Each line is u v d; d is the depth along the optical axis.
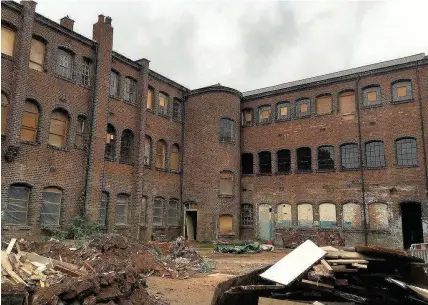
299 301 6.22
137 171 24.88
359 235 24.19
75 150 21.05
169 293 10.34
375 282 7.04
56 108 20.27
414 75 23.72
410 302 6.41
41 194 19.05
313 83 27.31
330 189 25.80
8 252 8.09
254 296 6.68
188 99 30.17
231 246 22.91
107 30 23.36
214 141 28.72
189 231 29.02
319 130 26.89
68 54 21.52
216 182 28.19
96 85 22.22
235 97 30.02
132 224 24.30
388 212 23.45
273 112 29.30
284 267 6.74
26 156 18.52
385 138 24.17
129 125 24.91
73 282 7.12
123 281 8.08
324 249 7.71
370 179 24.38
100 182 21.92
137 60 26.22
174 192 28.42
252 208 29.17
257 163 29.47
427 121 22.86
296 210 27.05
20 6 18.73
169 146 28.31
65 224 20.00
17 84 18.05
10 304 6.14
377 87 25.09
